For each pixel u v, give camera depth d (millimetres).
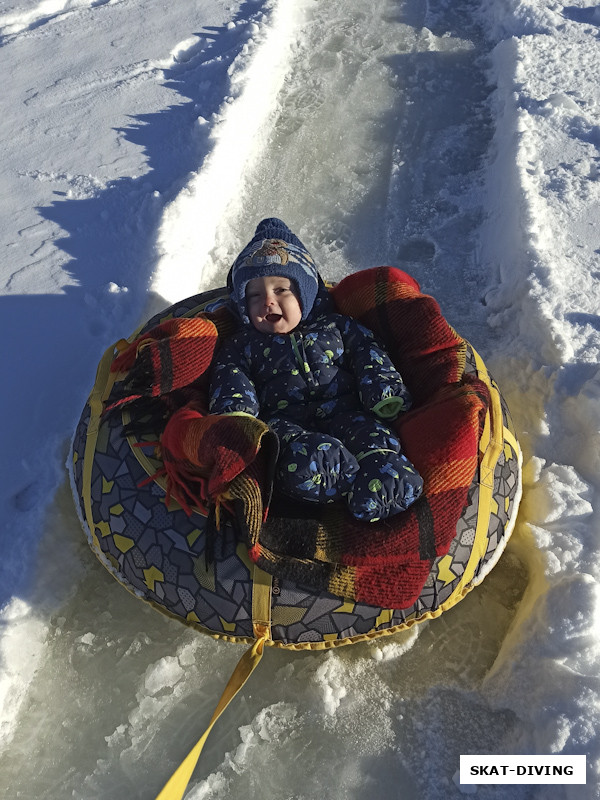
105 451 2307
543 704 2104
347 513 2117
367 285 2637
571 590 2254
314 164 4066
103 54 4594
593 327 2994
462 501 2135
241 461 2014
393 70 4652
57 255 3369
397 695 2260
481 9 5117
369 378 2350
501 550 2309
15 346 3020
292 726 2201
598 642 2170
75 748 2170
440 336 2469
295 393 2395
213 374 2439
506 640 2346
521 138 3816
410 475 2047
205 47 4605
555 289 3107
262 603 2049
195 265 3449
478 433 2287
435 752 2146
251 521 2006
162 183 3684
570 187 3568
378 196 3883
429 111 4371
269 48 4562
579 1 4918
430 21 5062
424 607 2145
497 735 2174
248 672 2068
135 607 2428
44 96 4289
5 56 4633
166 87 4316
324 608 2064
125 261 3328
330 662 2314
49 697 2264
